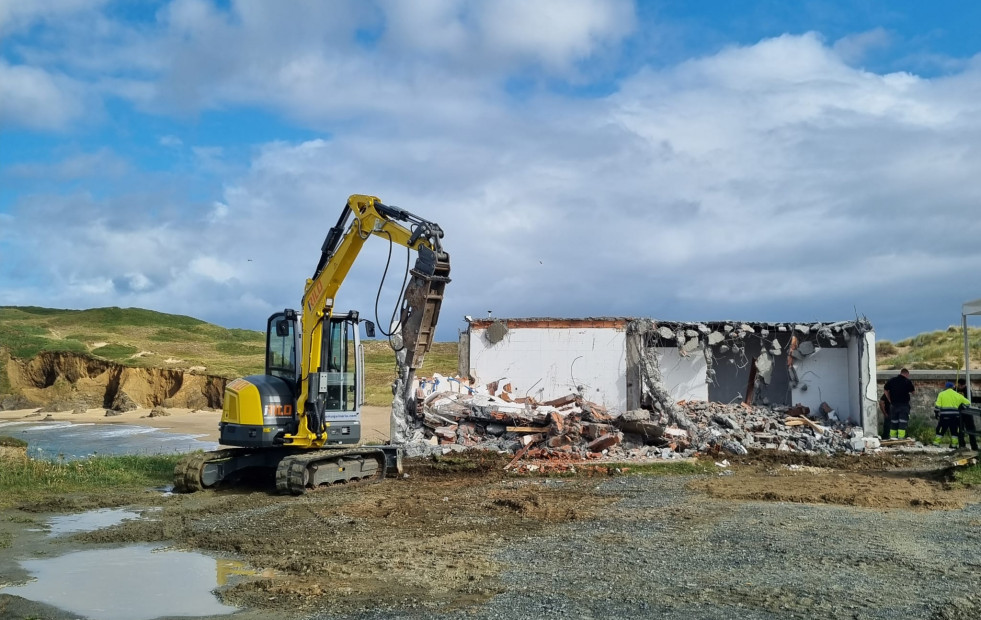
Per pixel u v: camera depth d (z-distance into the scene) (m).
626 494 13.23
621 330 21.72
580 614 6.51
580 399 20.81
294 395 14.45
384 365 66.69
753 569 7.93
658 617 6.41
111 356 63.31
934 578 7.52
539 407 19.61
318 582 7.73
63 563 8.86
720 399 24.25
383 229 14.21
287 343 14.87
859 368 21.45
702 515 11.03
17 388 59.56
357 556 8.82
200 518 11.53
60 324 91.81
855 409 21.64
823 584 7.34
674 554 8.65
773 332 22.50
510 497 12.77
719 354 24.17
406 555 8.81
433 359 62.94
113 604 7.21
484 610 6.67
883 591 7.09
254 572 8.34
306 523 10.95
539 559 8.52
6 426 43.00
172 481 15.73
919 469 16.16
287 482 13.34
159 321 102.50
